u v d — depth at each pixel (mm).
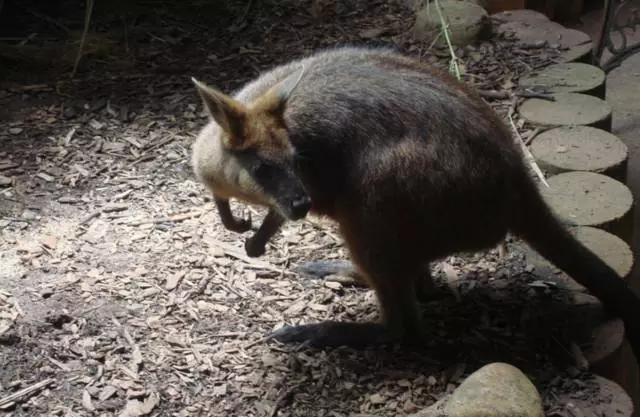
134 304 1933
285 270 2027
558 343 1859
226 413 1768
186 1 2818
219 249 2055
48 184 2199
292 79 1823
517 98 2422
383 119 1810
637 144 2791
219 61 2594
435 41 2617
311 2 2830
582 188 2131
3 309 1905
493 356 1852
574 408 1750
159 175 2230
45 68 2559
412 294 1855
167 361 1839
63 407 1764
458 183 1784
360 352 1866
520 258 2039
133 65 2570
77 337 1867
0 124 2359
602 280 1889
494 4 2850
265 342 1881
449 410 1685
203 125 2363
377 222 1810
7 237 2061
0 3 2619
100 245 2053
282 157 1808
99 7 2783
